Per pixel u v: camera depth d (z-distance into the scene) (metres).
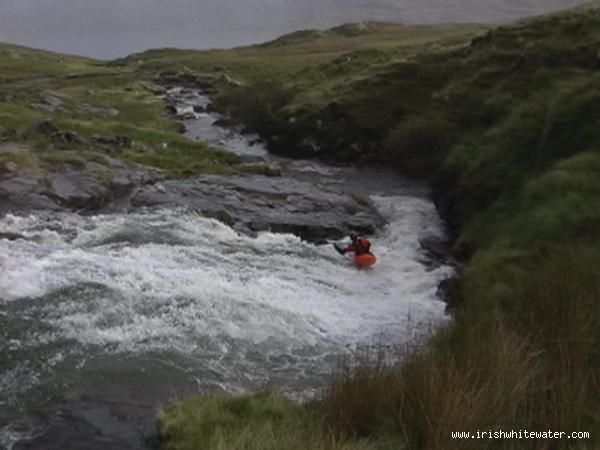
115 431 10.38
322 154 39.22
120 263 18.56
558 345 10.36
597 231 17.09
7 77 78.88
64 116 43.31
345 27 114.81
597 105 23.53
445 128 34.53
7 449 9.72
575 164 20.72
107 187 26.05
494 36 40.94
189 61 94.81
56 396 11.40
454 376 8.91
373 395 9.45
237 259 20.38
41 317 14.55
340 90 43.19
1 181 24.47
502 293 14.34
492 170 24.67
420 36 82.56
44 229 21.39
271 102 46.84
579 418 8.13
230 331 14.77
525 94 32.66
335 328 15.72
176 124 48.09
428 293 18.78
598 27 35.53
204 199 26.05
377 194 31.09
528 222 18.78
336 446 8.29
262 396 10.80
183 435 9.70
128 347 13.53
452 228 24.80
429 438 8.26
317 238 24.14
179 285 17.16
